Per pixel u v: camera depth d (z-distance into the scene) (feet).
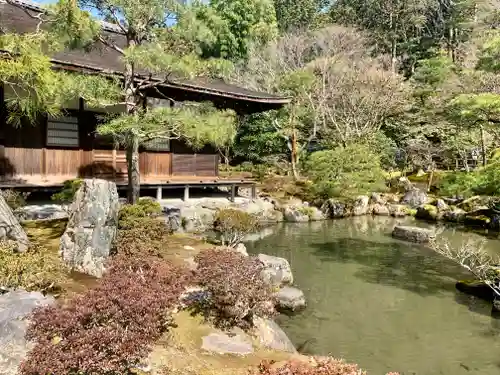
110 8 25.90
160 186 40.91
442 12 110.11
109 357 10.94
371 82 75.31
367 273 30.14
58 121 36.06
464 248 28.96
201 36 27.17
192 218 36.45
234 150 70.79
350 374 10.83
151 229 23.31
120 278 15.25
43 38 19.97
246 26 83.25
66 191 29.07
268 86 74.33
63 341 11.03
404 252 36.32
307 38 85.51
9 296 13.53
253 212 46.37
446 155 72.28
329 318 22.18
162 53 23.41
